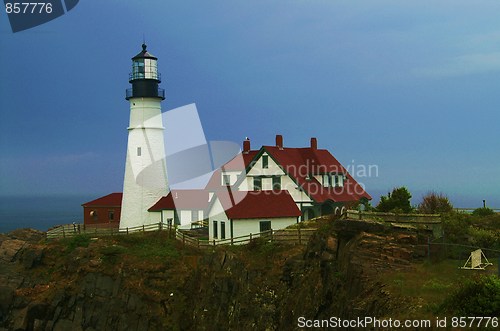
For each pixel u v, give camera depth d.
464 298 19.89
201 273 41.19
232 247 42.31
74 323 42.28
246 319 35.94
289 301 33.41
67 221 161.25
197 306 39.81
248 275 37.94
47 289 44.53
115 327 40.91
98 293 42.53
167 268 42.28
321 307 28.52
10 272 46.69
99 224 61.59
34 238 53.75
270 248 39.19
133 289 41.34
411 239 27.53
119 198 67.69
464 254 26.75
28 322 42.72
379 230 28.62
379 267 25.92
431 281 23.25
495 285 19.47
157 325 39.78
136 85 59.91
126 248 45.25
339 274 27.89
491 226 34.06
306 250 35.25
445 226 30.97
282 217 47.78
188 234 51.88
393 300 22.31
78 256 45.31
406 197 38.84
